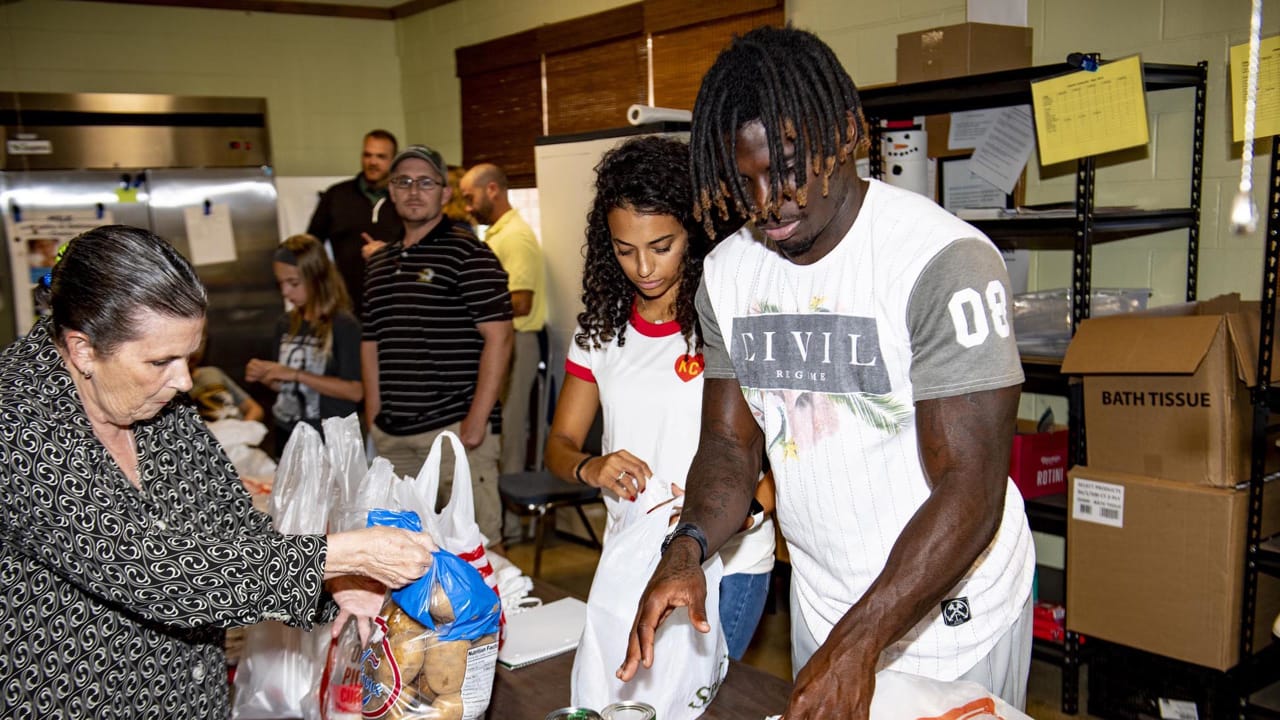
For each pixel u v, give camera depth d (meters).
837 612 1.42
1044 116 2.68
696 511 1.37
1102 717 2.77
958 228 1.18
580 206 4.17
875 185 1.26
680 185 1.57
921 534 1.12
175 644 1.33
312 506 1.57
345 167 6.48
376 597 1.37
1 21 5.40
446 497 3.15
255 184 5.21
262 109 5.21
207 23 5.94
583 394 1.88
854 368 1.26
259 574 1.20
